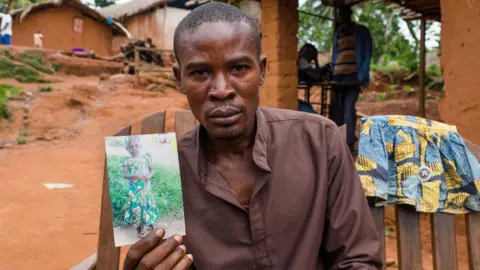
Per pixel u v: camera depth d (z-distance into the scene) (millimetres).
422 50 9719
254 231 1411
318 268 1538
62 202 5633
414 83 18047
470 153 1679
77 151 9023
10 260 3828
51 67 16812
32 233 4508
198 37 1298
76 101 11945
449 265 1679
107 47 25266
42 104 11461
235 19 1325
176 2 25578
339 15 7383
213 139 1498
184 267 1252
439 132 1724
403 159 1706
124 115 11586
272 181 1451
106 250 1705
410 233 1707
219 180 1463
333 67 7629
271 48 6453
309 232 1435
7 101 11211
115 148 1356
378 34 25688
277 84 6367
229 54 1289
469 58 3547
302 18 25250
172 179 1365
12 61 15414
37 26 22156
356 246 1450
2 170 7289
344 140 1633
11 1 28359
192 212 1478
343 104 7555
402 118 1770
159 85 14672
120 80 15484
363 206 1500
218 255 1428
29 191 6090
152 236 1248
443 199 1681
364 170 1703
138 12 25172
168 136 1385
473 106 3525
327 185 1494
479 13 3436
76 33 23469
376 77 18562
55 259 3867
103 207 1728
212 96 1302
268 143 1498
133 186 1341
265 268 1421
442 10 3803
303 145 1521
